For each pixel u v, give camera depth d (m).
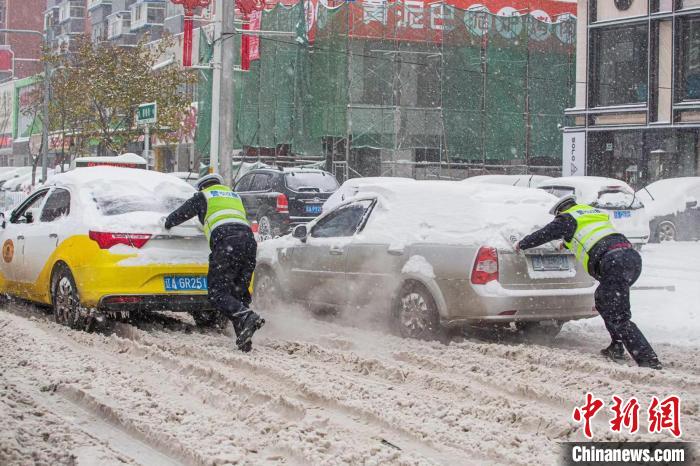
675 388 17.16
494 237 21.47
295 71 90.88
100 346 21.03
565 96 99.50
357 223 24.52
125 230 22.47
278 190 54.47
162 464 12.30
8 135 167.12
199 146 92.62
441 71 94.94
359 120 92.44
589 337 23.98
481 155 96.00
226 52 44.78
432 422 14.16
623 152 80.00
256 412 14.57
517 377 17.86
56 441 13.02
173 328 24.69
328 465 11.92
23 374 17.53
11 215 27.38
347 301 24.25
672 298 30.98
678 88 75.81
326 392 15.90
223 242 21.56
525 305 21.39
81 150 96.88
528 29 97.88
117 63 93.19
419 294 22.36
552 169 99.81
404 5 95.44
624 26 79.25
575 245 20.62
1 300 28.75
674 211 56.66
